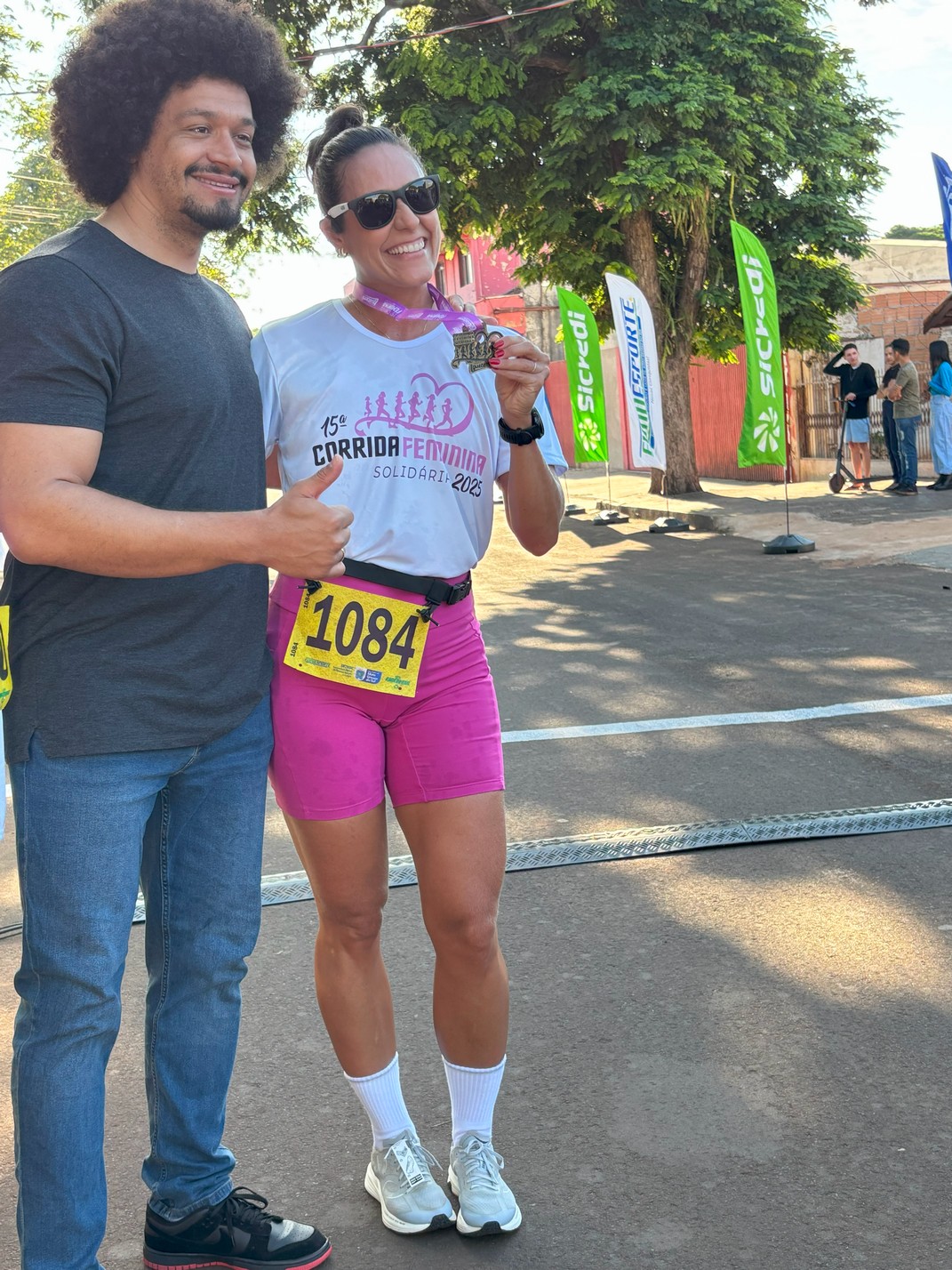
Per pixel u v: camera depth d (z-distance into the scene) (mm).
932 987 3223
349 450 2422
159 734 2117
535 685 7043
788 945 3518
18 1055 2078
